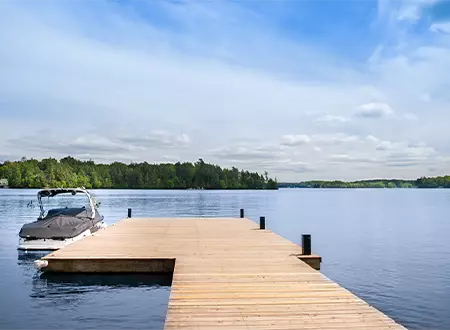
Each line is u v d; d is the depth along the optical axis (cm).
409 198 9769
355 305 681
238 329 576
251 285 806
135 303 948
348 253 1727
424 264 1492
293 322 602
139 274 1099
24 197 7106
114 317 868
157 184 13162
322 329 574
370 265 1470
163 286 1060
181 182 13525
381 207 5597
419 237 2280
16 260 1452
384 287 1162
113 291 1023
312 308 666
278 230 2602
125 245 1297
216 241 1383
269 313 642
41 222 1598
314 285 806
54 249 1541
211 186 14012
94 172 11744
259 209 4716
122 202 5841
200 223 1981
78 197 7812
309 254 1134
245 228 1767
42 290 1038
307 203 6662
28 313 890
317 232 2497
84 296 988
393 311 954
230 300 709
